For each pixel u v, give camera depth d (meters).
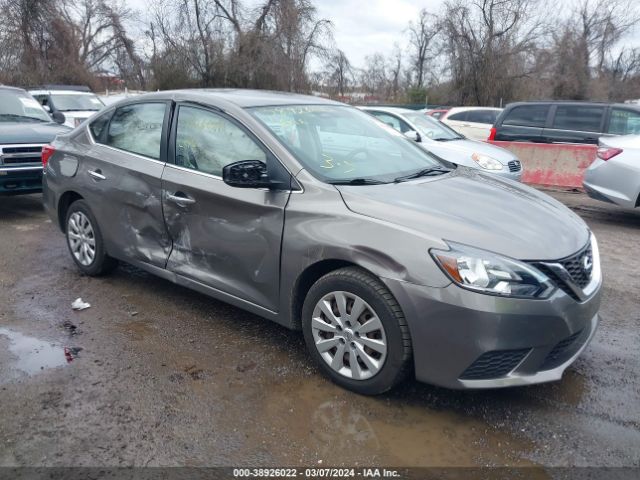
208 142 4.17
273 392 3.46
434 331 3.06
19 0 29.23
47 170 5.56
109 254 5.02
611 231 7.70
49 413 3.22
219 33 29.95
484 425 3.16
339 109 4.71
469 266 2.99
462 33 32.12
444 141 9.40
